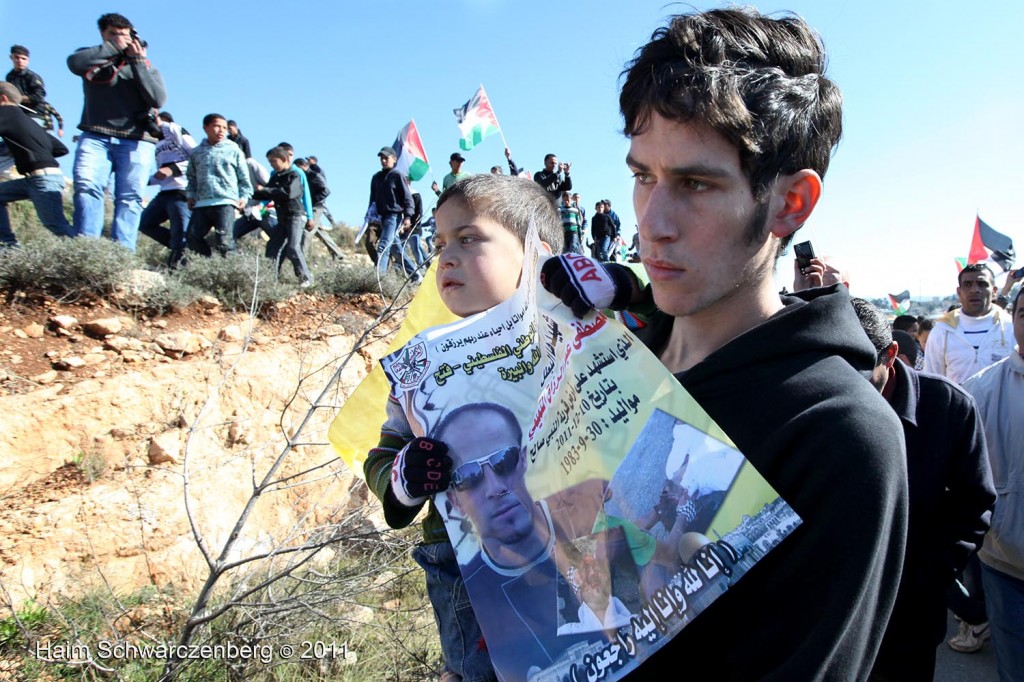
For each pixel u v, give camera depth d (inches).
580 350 40.8
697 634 35.8
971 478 80.8
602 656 35.8
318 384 208.7
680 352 45.4
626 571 35.7
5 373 171.2
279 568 136.9
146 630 129.5
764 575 33.7
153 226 315.9
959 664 149.4
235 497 178.2
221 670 119.4
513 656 39.1
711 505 33.4
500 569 41.4
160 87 266.8
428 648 127.6
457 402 48.1
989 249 467.2
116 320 203.9
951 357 203.6
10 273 202.2
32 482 156.8
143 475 167.9
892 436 33.6
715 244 36.0
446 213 63.2
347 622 122.8
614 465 37.2
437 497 46.1
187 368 191.3
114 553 152.1
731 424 36.8
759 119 34.4
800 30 39.0
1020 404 103.3
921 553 78.5
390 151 361.1
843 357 39.4
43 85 362.0
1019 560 98.2
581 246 438.0
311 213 322.0
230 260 253.1
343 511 128.2
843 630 30.7
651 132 36.4
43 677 115.3
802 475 33.3
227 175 293.9
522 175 71.0
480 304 61.3
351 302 273.3
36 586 138.6
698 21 37.1
